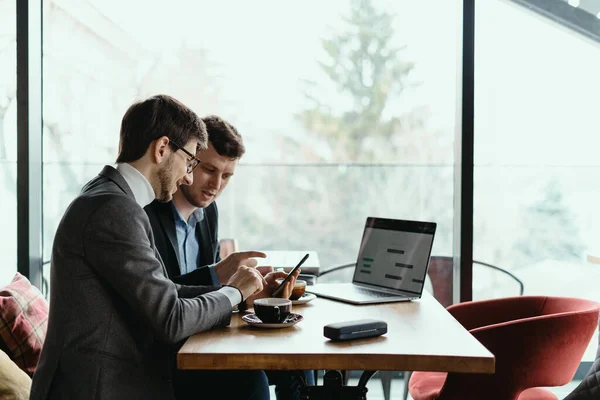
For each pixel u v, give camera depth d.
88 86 3.42
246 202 4.11
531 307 2.55
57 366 1.58
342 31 3.72
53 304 1.62
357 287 2.40
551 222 3.29
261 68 3.78
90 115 3.42
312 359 1.55
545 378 2.13
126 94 3.50
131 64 3.52
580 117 3.23
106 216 1.59
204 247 2.50
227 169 2.38
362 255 2.46
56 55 3.37
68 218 1.61
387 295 2.24
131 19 3.53
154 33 3.60
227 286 1.86
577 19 3.19
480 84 3.23
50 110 3.37
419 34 3.62
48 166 3.36
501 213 3.30
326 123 3.84
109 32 3.48
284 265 2.99
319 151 3.91
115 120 3.46
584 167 3.26
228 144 2.32
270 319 1.78
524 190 3.29
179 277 2.15
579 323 2.11
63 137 3.38
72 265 1.60
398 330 1.78
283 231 4.12
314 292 2.31
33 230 3.14
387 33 3.67
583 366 3.47
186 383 2.14
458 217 3.11
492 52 3.21
